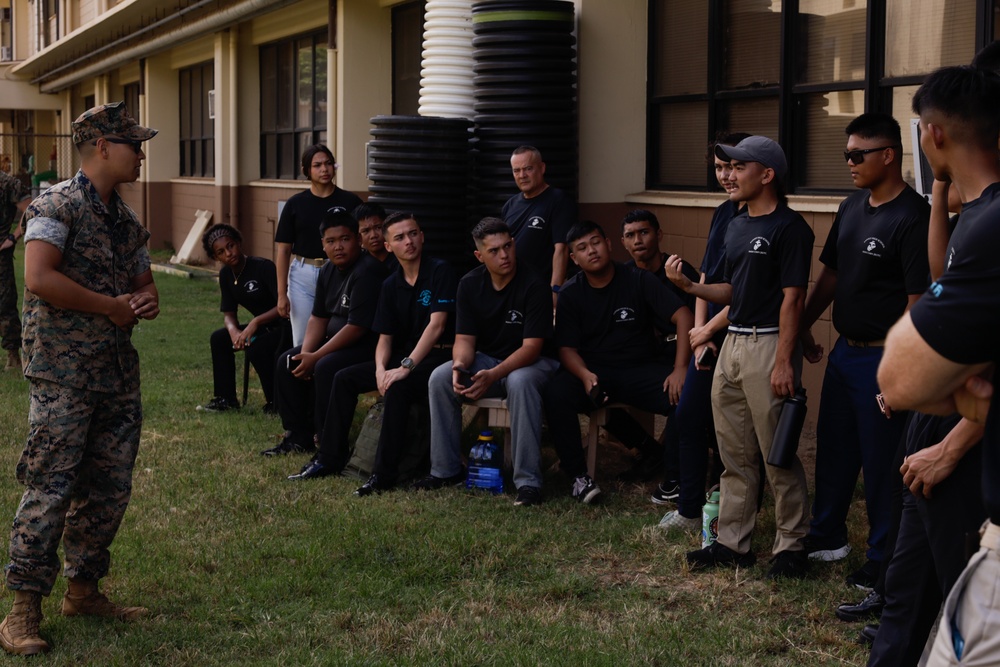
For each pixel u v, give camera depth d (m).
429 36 8.56
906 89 6.77
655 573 4.95
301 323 8.00
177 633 4.36
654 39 8.51
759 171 4.70
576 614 4.51
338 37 13.04
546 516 5.73
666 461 5.97
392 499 6.08
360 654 4.13
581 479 6.00
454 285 6.59
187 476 6.51
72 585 4.46
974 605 2.33
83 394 4.18
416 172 8.01
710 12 8.01
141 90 22.16
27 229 4.10
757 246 4.68
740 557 4.95
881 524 4.59
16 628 4.18
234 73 17.08
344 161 13.03
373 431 6.50
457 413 6.29
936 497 3.01
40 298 4.07
